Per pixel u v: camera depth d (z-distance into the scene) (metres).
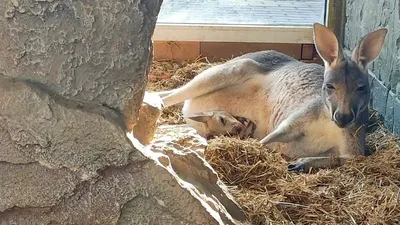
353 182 3.48
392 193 3.30
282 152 4.00
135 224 1.86
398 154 3.83
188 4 5.88
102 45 1.71
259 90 4.41
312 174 3.64
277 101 4.28
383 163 3.68
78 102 1.76
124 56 1.73
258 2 5.95
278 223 2.96
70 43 1.69
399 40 4.15
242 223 2.33
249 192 3.29
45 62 1.71
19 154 1.75
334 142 3.93
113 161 1.78
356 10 5.15
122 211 1.84
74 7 1.66
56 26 1.67
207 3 5.93
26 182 1.78
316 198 3.29
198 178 2.23
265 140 3.95
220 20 5.68
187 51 5.70
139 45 1.73
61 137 1.73
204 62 5.68
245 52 5.70
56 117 1.71
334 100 3.74
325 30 3.85
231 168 3.54
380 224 3.04
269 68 4.51
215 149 3.63
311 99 4.07
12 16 1.65
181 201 1.85
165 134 2.56
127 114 1.83
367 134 4.33
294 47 5.67
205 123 4.26
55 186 1.79
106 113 1.76
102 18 1.68
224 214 2.11
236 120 4.25
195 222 1.88
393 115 4.27
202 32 5.57
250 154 3.66
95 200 1.81
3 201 1.80
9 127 1.72
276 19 5.72
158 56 5.71
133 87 1.79
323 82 3.95
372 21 4.71
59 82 1.73
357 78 3.75
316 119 3.92
